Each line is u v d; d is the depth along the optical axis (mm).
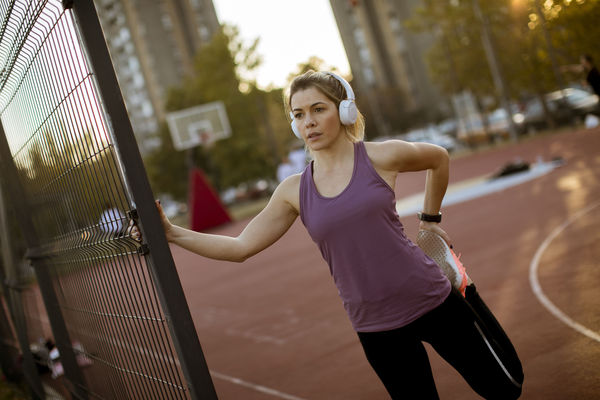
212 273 14430
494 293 6000
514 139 27656
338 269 2467
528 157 19656
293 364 5594
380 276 2379
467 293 2680
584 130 22531
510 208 10914
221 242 2584
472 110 32594
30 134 3273
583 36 13430
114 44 91125
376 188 2365
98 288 2869
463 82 31391
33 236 3959
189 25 90688
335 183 2428
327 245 2441
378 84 93750
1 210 4730
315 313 7305
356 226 2355
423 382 2488
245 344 6879
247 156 42562
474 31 29266
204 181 28891
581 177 11844
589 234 7180
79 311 3400
